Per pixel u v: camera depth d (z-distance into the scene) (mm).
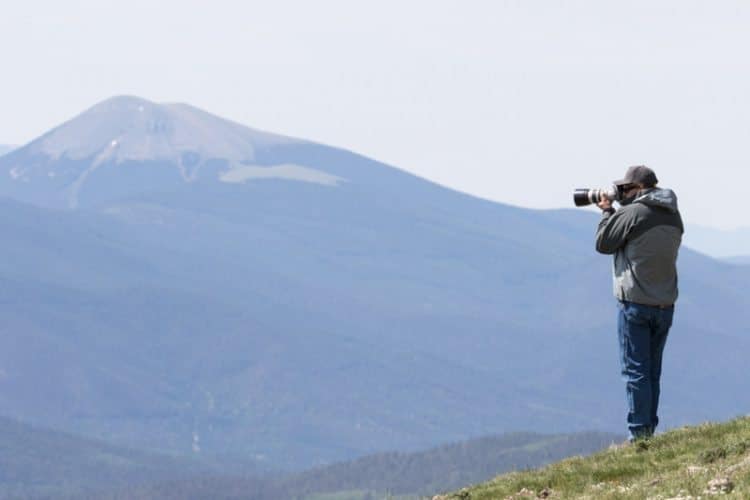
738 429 63500
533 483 63812
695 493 52438
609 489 58250
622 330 65875
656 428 67312
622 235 64625
